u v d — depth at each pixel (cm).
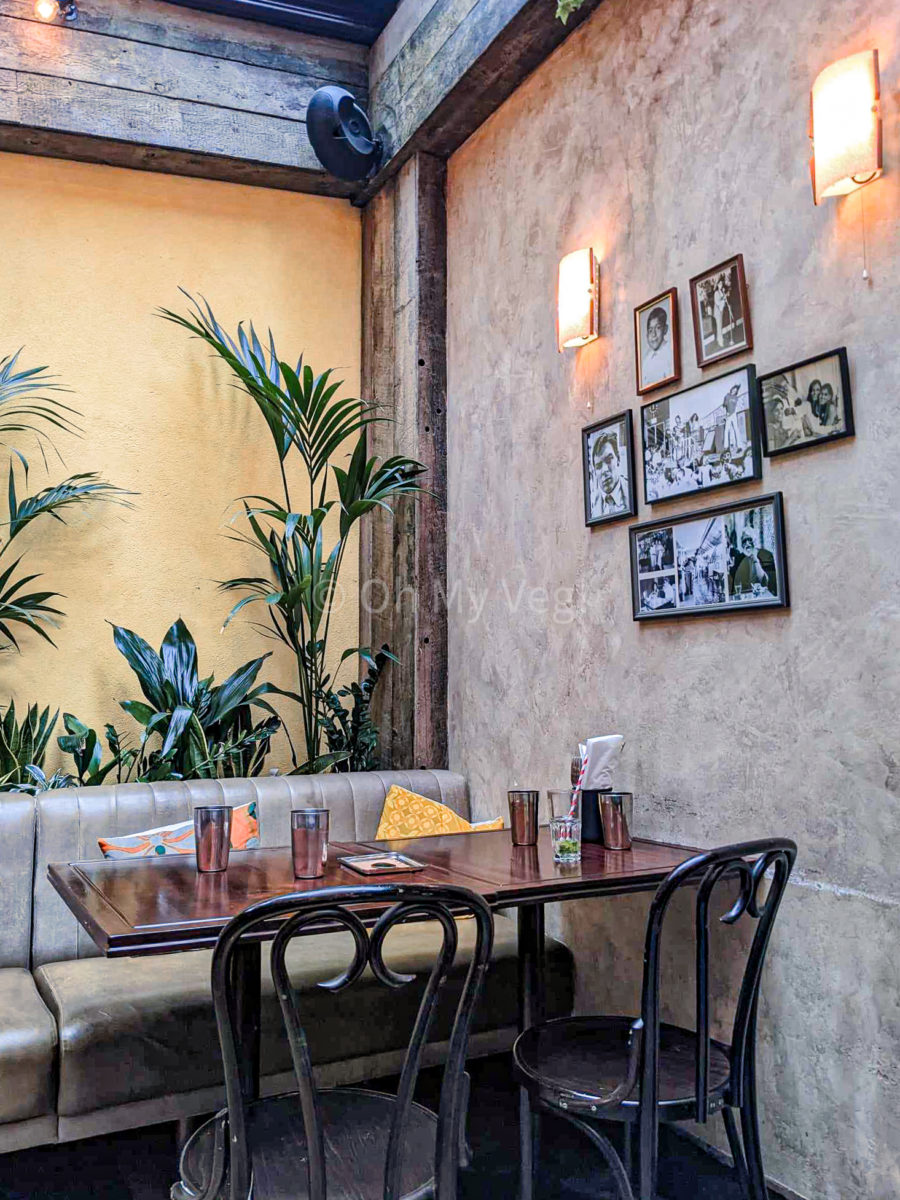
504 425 347
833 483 212
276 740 407
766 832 225
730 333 241
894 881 193
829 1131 204
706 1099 166
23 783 338
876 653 200
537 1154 215
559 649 308
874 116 201
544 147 330
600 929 280
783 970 218
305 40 420
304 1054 134
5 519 376
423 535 381
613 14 297
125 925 154
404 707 380
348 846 238
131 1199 209
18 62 371
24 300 387
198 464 407
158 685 355
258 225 428
